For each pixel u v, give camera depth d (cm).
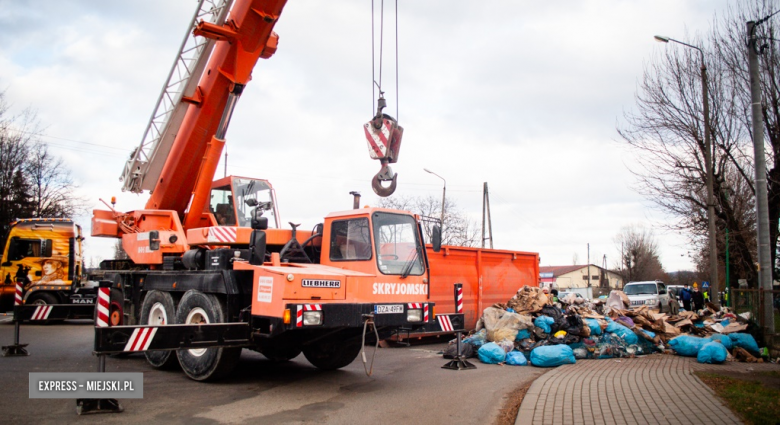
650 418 621
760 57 1928
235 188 1083
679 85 2200
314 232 933
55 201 3130
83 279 2275
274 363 1040
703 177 2220
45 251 1827
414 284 859
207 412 655
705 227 2388
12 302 1873
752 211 2631
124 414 640
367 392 784
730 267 2555
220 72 1014
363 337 755
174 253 1003
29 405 671
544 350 1041
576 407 675
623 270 7869
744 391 755
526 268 1720
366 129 888
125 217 1155
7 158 2836
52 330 1656
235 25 973
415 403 718
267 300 736
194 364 839
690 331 1357
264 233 802
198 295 846
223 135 1041
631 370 969
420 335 1369
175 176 1082
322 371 959
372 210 837
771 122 1947
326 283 750
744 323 1253
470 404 716
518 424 604
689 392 759
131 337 662
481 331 1192
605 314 1328
